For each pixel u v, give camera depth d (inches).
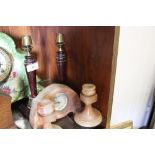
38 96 24.8
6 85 27.2
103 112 26.4
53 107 23.4
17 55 27.4
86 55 26.1
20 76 28.3
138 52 27.8
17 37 30.6
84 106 28.0
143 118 36.2
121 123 32.0
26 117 27.5
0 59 26.1
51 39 30.5
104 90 25.0
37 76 31.7
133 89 30.9
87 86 25.0
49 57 32.2
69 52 28.9
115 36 21.4
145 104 34.9
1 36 26.0
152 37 28.1
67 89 26.3
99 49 23.8
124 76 28.3
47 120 23.2
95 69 25.4
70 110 27.2
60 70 28.7
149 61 30.3
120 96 29.7
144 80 31.8
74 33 26.8
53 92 25.0
